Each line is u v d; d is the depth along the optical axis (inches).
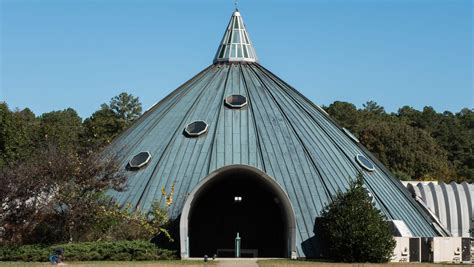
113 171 1998.0
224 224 2310.5
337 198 1924.2
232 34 2618.1
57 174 1931.6
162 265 1624.0
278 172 2138.3
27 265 1577.3
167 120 2353.6
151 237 1989.4
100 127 4699.8
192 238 2295.8
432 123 6314.0
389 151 4741.6
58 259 1679.4
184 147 2220.7
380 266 1667.1
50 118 5196.9
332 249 1863.9
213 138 2229.3
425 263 1850.4
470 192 2576.3
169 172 2158.0
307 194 2096.5
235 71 2516.0
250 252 2244.1
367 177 2260.1
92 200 1946.4
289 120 2324.1
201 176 2126.0
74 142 3961.6
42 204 1902.1
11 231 1903.3
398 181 2445.9
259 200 2317.9
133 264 1649.9
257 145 2206.0
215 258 1952.5
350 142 2439.7
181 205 2059.5
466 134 5959.6
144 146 2276.1
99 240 1936.5
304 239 1994.3
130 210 2066.9
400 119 6279.5
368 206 1868.8
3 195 1891.0
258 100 2375.7
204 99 2394.2
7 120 3280.0
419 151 4734.3
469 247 2011.6
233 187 2321.6
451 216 2539.4
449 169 4891.7
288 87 2536.9
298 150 2219.5
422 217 2269.9
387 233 1851.6
